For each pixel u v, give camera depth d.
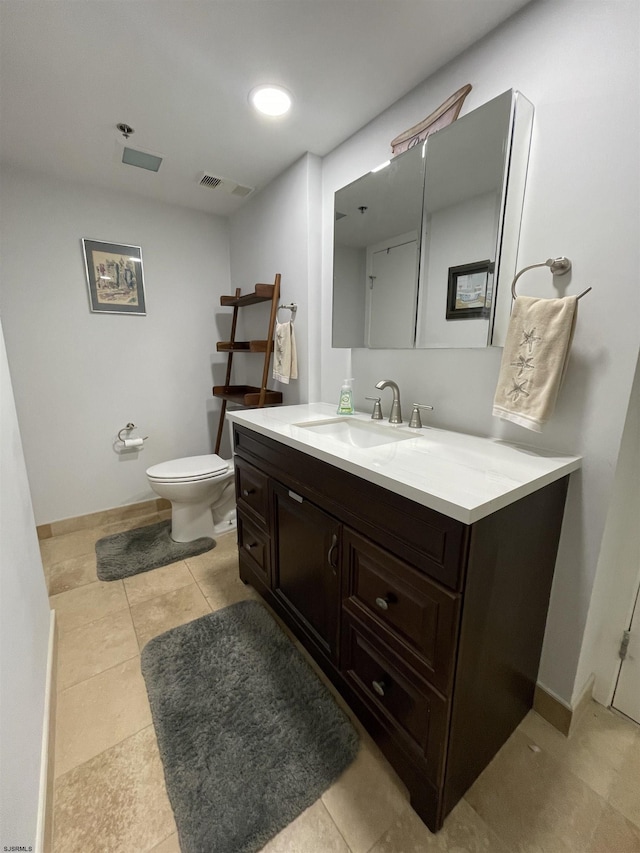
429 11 1.04
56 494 2.27
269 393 2.23
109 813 0.91
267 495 1.46
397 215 1.40
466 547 0.71
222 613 1.60
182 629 1.51
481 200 1.12
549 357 0.97
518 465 0.95
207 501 2.22
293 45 1.16
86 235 2.14
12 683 0.81
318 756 1.03
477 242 1.14
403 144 1.38
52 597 1.72
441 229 1.25
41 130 1.60
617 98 0.87
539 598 1.06
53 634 1.38
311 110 1.47
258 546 1.61
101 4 1.01
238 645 1.42
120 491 2.49
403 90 1.36
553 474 0.91
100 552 2.08
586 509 1.02
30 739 0.87
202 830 0.87
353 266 1.62
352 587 1.05
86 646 1.43
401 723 0.93
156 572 1.92
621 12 0.85
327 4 1.02
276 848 0.85
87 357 2.26
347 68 1.25
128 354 2.40
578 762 1.04
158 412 2.57
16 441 1.22
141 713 1.17
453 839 0.87
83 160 1.85
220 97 1.39
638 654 1.12
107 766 1.02
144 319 2.42
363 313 1.60
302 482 1.22
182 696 1.21
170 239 2.43
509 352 1.06
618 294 0.92
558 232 1.01
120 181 2.08
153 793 0.95
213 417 2.81
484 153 1.09
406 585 0.85
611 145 0.89
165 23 1.07
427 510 0.78
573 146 0.96
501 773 1.01
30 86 1.32
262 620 1.55
